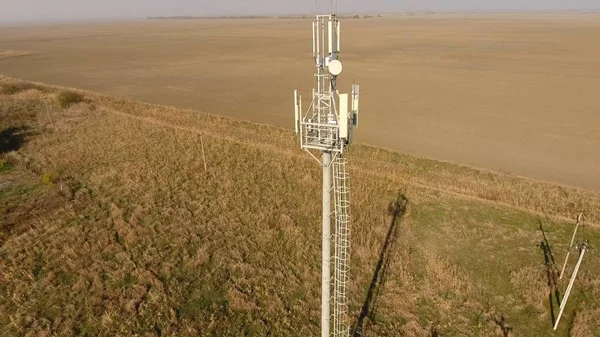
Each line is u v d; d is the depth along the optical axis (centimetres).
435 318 1723
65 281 1933
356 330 1659
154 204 2619
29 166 3189
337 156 1230
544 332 1642
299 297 1850
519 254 2089
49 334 1634
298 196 2716
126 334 1642
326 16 1105
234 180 2944
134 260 2088
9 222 2369
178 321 1711
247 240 2253
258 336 1645
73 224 2389
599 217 2336
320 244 2220
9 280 1920
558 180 2852
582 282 1852
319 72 1145
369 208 2530
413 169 3012
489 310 1756
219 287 1909
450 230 2308
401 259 2073
